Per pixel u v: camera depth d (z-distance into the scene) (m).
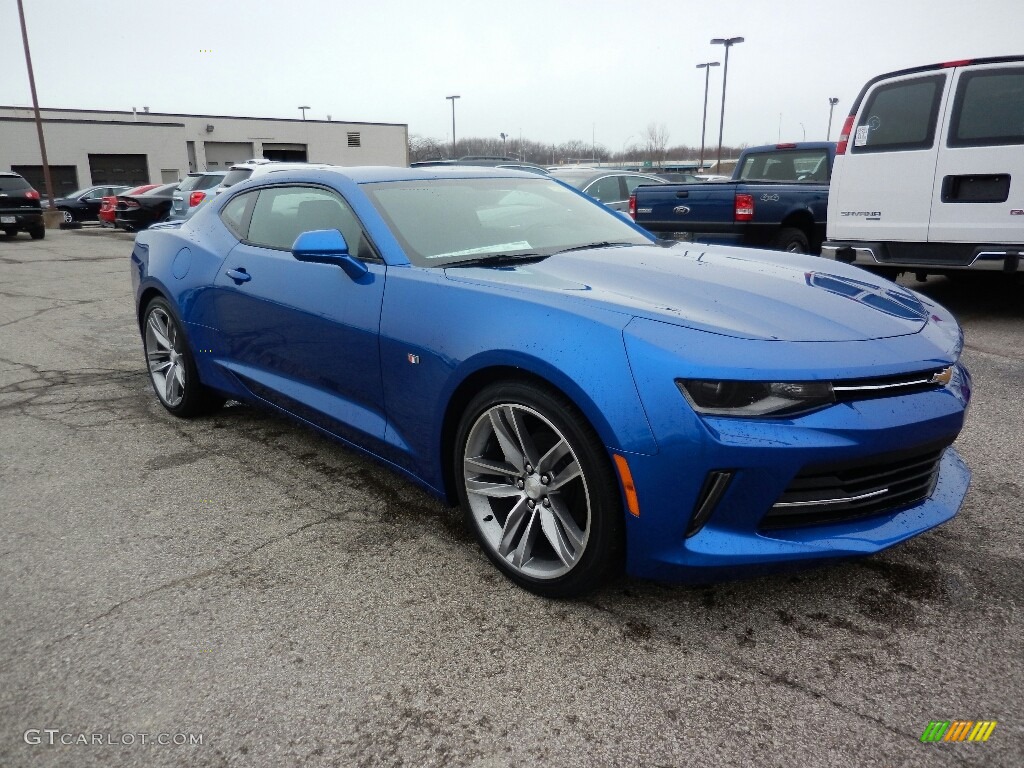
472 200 3.36
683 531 2.11
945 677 2.03
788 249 7.94
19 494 3.28
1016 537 2.78
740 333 2.18
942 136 5.86
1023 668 2.06
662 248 3.28
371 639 2.24
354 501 3.20
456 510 3.11
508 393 2.38
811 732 1.85
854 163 6.41
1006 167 5.62
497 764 1.77
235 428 4.14
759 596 2.44
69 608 2.41
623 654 2.15
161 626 2.31
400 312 2.73
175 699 1.99
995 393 4.42
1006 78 5.55
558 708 1.95
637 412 2.07
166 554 2.75
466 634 2.26
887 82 6.14
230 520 3.02
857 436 2.08
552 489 2.35
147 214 18.36
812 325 2.31
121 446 3.87
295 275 3.25
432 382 2.61
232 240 3.79
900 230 6.20
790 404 2.06
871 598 2.42
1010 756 1.76
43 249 15.22
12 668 2.12
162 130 41.28
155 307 4.29
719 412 2.04
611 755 1.79
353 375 2.99
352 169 3.48
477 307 2.49
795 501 2.15
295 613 2.38
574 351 2.19
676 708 1.94
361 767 1.77
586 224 3.49
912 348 2.31
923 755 1.77
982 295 7.52
